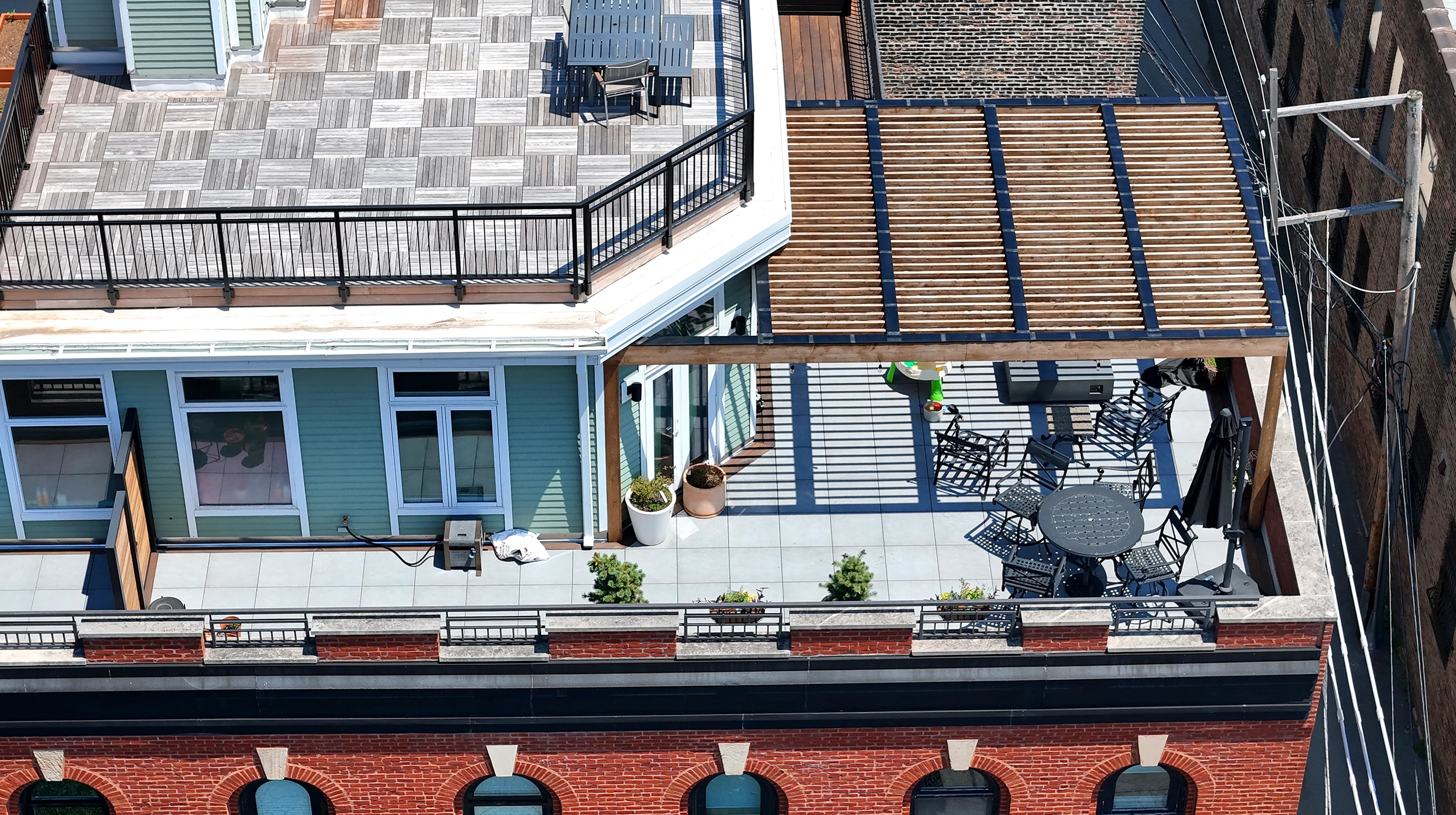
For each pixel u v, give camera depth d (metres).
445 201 41.00
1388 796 49.59
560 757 41.28
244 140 42.28
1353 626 54.22
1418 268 48.59
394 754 41.12
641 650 39.59
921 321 42.28
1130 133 44.91
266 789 42.22
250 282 39.06
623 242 40.16
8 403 40.44
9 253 39.75
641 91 43.09
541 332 39.00
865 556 43.75
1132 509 42.38
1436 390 50.00
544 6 46.28
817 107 44.97
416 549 43.38
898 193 43.97
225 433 41.41
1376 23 56.44
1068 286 43.00
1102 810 43.84
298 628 41.16
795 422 46.94
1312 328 58.06
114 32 43.56
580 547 43.59
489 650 39.62
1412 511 52.03
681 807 42.50
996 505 44.34
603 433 41.69
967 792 43.22
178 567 42.78
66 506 42.31
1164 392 47.84
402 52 44.72
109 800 41.59
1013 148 44.66
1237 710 41.19
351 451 41.84
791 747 41.34
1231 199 44.09
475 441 41.91
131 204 40.84
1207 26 77.38
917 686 40.28
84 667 39.16
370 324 39.09
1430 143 50.66
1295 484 43.44
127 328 38.88
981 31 59.25
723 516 44.53
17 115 41.06
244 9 43.50
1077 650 39.97
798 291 42.50
